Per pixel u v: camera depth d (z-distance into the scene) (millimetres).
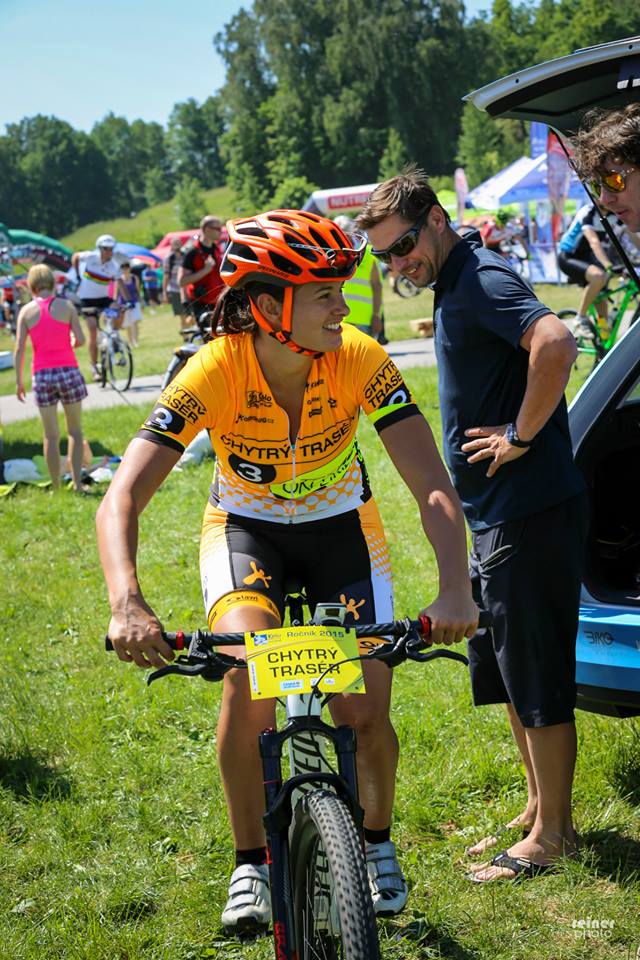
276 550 2738
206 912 3051
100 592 6305
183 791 3805
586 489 3084
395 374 2617
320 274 2324
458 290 2969
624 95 3010
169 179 181375
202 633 2174
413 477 2557
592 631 3143
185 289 10688
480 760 3793
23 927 3018
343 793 2199
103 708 4551
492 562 3016
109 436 11086
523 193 25781
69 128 179500
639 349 3635
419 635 2271
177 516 7738
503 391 2994
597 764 3648
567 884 3016
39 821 3633
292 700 2338
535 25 108812
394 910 2729
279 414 2572
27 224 177500
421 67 95875
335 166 101688
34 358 8750
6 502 8672
